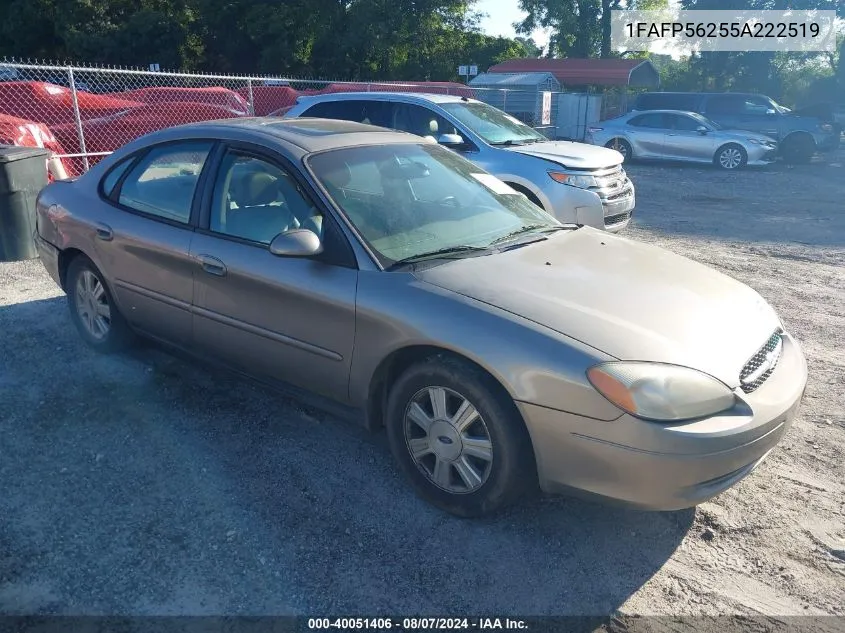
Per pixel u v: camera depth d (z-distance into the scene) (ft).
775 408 9.88
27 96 40.47
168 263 13.46
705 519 11.00
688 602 9.31
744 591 9.52
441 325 10.14
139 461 12.01
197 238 13.05
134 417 13.42
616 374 9.18
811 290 23.53
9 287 21.16
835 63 155.43
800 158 68.54
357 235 11.47
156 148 14.61
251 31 122.72
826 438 13.55
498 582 9.56
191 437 12.81
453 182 14.01
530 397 9.52
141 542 10.04
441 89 68.03
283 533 10.34
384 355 10.74
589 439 9.32
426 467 11.03
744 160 61.93
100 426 13.07
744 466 9.81
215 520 10.58
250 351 12.63
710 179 55.42
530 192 26.61
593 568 9.89
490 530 10.57
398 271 11.03
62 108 41.19
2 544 9.88
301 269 11.59
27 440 12.53
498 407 9.87
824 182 53.98
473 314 10.10
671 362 9.43
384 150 13.74
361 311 10.87
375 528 10.53
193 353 14.01
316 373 11.78
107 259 14.71
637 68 119.03
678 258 13.28
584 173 26.40
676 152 64.28
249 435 12.94
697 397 9.27
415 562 9.87
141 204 14.39
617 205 27.43
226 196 13.02
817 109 72.54
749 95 72.33
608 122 67.72
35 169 24.48
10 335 17.22
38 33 126.52
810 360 17.42
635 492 9.33
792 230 34.37
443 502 10.80
